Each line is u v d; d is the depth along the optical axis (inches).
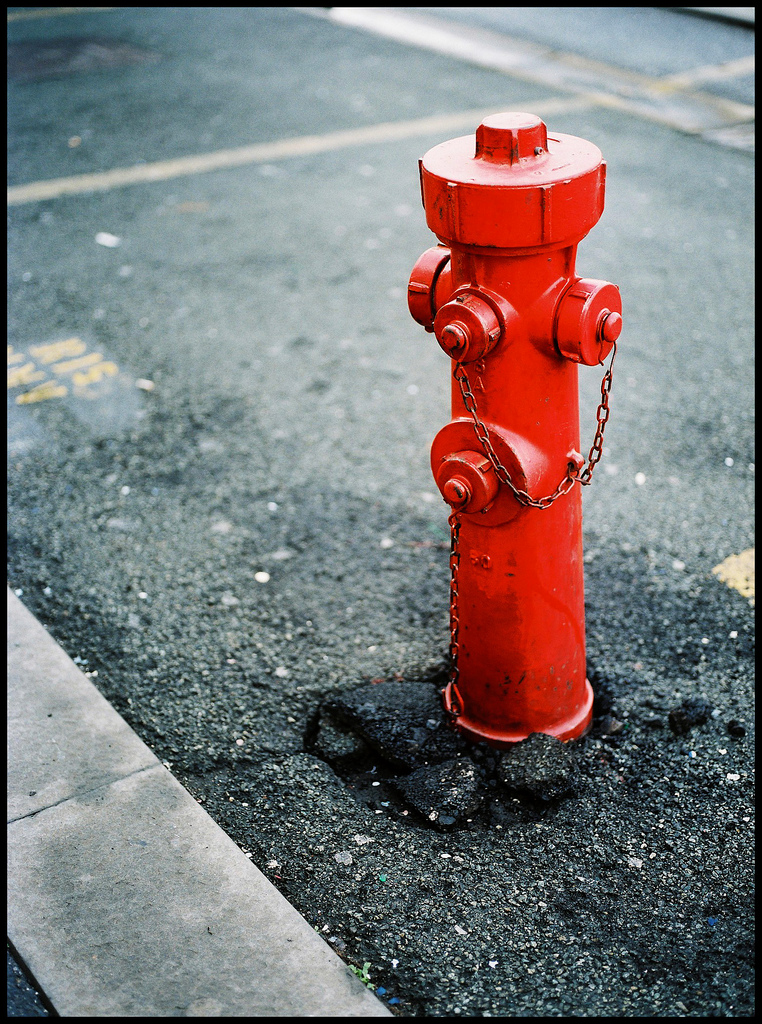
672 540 163.0
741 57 396.8
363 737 127.1
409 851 111.8
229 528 169.5
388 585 155.1
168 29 478.6
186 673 139.1
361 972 99.3
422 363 218.1
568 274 99.3
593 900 106.3
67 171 325.7
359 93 381.4
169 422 200.2
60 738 126.1
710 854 110.8
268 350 224.7
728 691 132.6
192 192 305.9
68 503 177.6
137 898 105.3
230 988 96.4
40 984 97.3
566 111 350.3
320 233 277.4
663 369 211.9
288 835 114.5
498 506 108.5
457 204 94.3
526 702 120.3
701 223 272.2
